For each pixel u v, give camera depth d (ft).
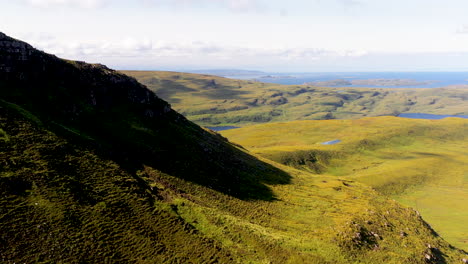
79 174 168.45
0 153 152.46
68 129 209.77
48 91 239.71
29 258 114.21
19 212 130.21
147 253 137.49
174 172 239.50
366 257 195.31
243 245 168.14
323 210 266.77
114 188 170.60
